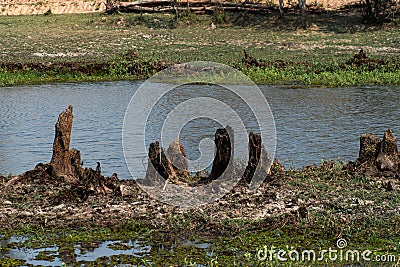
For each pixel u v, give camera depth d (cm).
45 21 7694
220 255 1527
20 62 5194
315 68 4884
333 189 1941
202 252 1545
